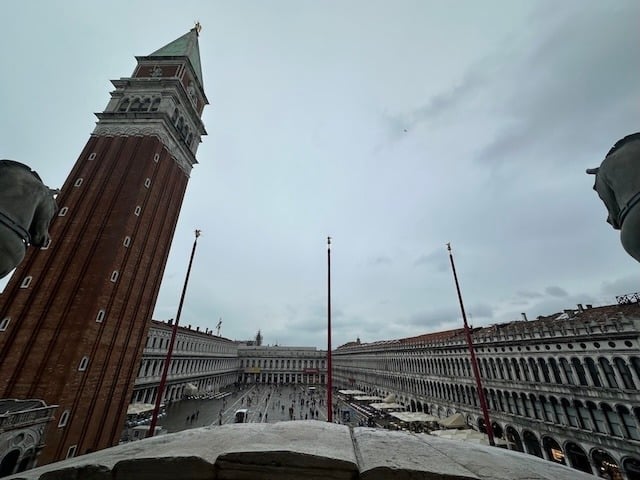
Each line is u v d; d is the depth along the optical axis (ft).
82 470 9.11
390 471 8.46
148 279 144.25
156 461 8.97
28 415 79.71
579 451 102.06
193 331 299.17
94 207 131.34
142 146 148.77
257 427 12.58
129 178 139.95
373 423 183.93
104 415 115.03
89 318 110.11
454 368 167.84
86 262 120.26
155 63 180.75
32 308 108.78
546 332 116.67
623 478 89.25
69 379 100.53
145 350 212.43
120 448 10.93
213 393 330.13
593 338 101.19
